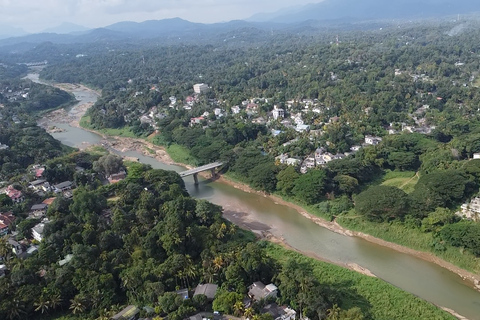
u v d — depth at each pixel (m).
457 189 131.25
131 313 91.69
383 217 132.62
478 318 94.25
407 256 120.94
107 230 120.19
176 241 111.31
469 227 112.38
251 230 142.62
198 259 113.62
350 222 139.25
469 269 110.25
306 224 144.75
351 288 103.88
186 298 92.56
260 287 97.50
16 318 91.19
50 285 96.44
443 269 113.31
